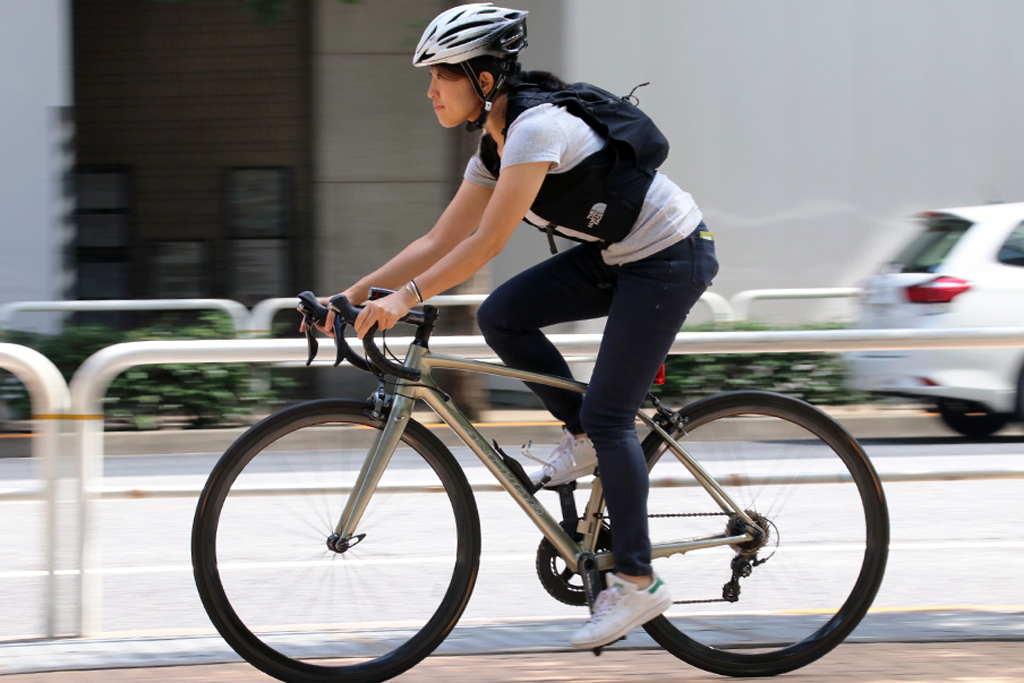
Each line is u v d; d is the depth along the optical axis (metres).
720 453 12.44
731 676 11.88
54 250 35.38
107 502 22.27
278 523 11.45
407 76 39.31
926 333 13.60
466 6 10.61
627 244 10.76
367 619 11.73
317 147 39.50
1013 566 17.94
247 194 40.88
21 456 27.94
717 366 30.42
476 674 11.72
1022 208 27.58
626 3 35.31
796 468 12.45
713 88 36.09
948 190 37.47
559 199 10.52
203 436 29.88
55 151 35.28
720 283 36.84
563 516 11.88
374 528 11.72
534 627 13.53
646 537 11.02
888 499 23.17
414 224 39.81
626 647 12.73
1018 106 37.50
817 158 36.81
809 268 37.03
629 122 10.76
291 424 11.30
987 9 37.06
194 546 11.16
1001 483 24.69
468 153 29.59
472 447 11.58
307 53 40.09
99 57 40.56
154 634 13.70
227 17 40.19
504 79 10.61
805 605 12.42
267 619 11.48
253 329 32.66
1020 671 11.70
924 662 12.09
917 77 36.94
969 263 26.84
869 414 30.94
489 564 17.69
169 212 41.09
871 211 37.22
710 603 12.34
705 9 35.72
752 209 36.69
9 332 32.25
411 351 11.40
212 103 40.66
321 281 39.81
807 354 30.66
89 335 32.53
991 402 27.59
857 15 36.47
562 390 11.82
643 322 10.77
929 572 17.58
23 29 34.75
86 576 13.50
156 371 30.05
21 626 14.60
